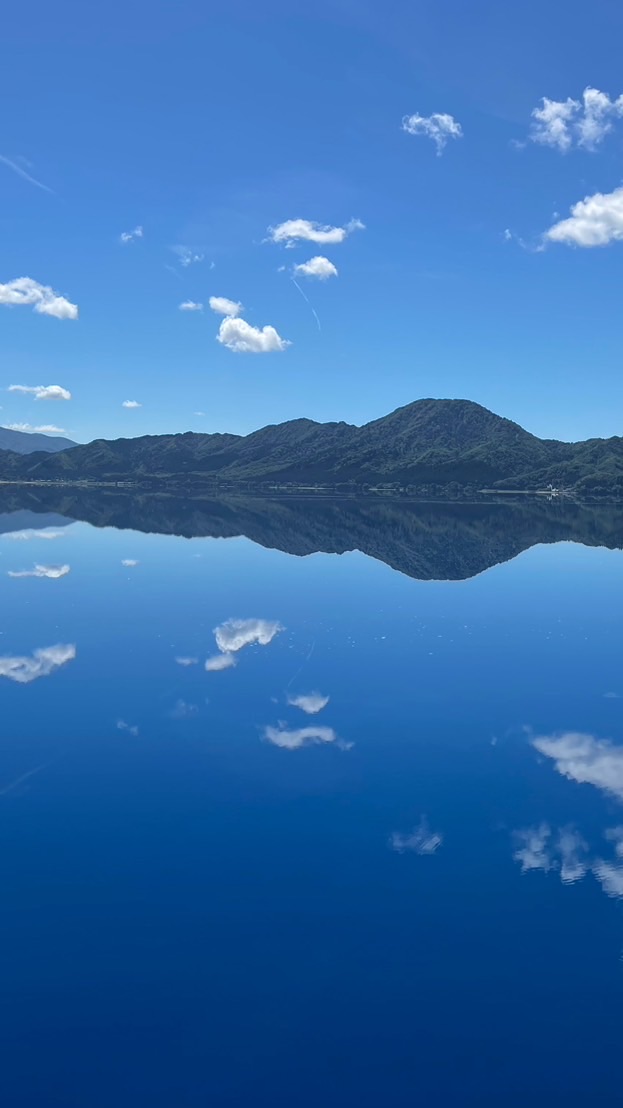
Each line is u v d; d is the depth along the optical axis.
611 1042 8.23
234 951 9.58
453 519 87.62
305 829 12.66
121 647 24.27
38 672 21.52
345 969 9.27
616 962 9.41
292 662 22.91
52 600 31.81
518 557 49.09
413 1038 8.29
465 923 10.13
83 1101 7.48
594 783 14.65
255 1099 7.49
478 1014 8.61
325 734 17.11
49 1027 8.40
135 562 44.03
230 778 14.71
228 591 34.53
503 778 14.82
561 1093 7.61
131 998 8.82
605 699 19.80
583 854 11.92
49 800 13.70
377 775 14.92
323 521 80.12
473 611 30.77
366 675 21.67
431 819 13.07
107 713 18.23
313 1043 8.22
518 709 18.92
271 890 10.84
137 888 10.87
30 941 9.73
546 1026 8.45
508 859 11.73
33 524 71.12
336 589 35.47
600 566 44.38
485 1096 7.55
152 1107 7.42
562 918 10.23
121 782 14.47
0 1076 7.77
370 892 10.81
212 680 20.95
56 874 11.22
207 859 11.67
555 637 26.47
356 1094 7.59
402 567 43.31
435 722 17.98
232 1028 8.40
